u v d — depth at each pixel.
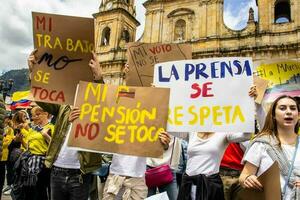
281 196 3.83
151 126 4.95
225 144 5.71
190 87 5.43
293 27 30.70
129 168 5.86
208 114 5.25
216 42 33.47
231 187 4.51
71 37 5.84
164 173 7.36
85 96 5.26
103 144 5.00
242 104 5.19
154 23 37.94
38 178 7.69
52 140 5.69
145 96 5.11
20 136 9.89
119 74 38.78
